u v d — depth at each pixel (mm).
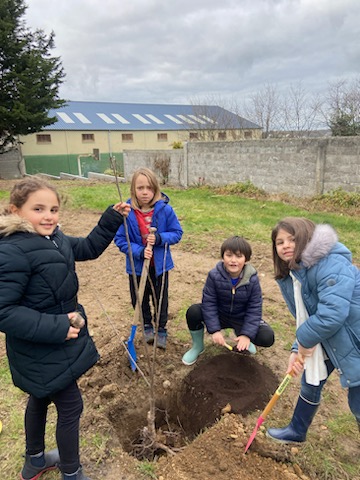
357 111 19250
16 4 19359
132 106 39688
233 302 3012
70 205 10109
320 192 9633
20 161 24156
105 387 2850
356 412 2158
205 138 26078
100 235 2336
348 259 1996
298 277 2061
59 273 1870
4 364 3213
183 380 3070
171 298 4469
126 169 17875
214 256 5926
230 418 2568
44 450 2250
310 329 1952
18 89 19188
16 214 1849
